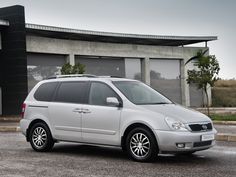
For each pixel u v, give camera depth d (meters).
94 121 10.46
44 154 11.13
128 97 10.23
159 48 43.84
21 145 13.18
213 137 9.78
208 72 29.67
